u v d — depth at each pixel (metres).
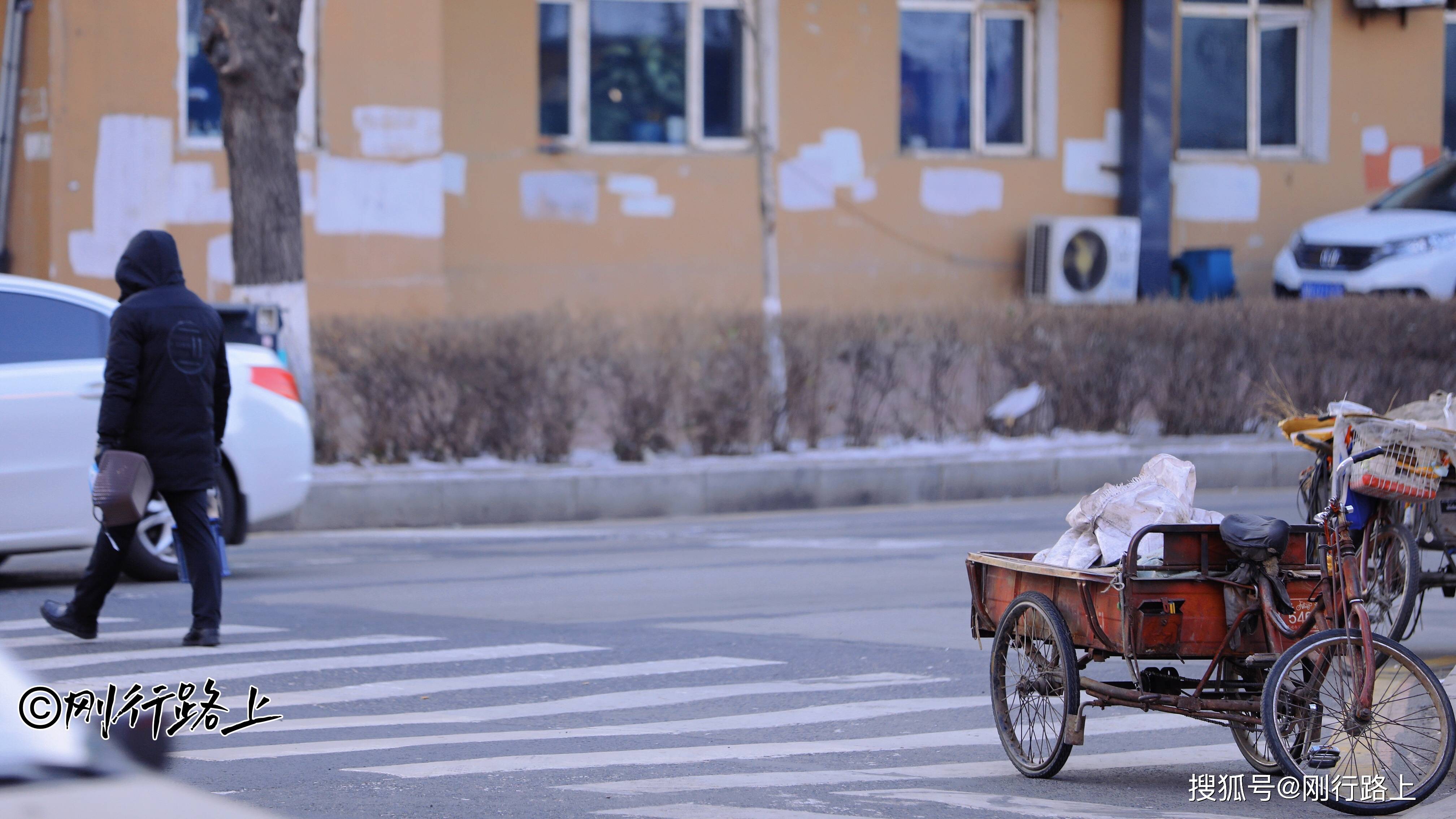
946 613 21.34
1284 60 52.41
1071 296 48.09
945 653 18.73
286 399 24.70
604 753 14.08
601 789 12.77
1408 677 12.39
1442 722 12.30
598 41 46.25
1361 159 52.47
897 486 34.25
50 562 26.19
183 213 39.47
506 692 16.61
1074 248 48.09
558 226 45.28
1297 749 12.48
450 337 32.53
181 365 18.25
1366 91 52.41
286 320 32.00
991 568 14.59
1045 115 49.91
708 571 25.05
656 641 19.39
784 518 32.09
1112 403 37.53
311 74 40.50
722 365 34.47
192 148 39.50
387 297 41.28
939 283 48.81
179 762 13.48
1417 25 52.62
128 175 38.91
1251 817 12.30
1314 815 12.38
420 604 21.94
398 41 41.12
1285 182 51.81
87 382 22.48
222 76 31.70
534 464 33.12
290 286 32.09
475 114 44.50
